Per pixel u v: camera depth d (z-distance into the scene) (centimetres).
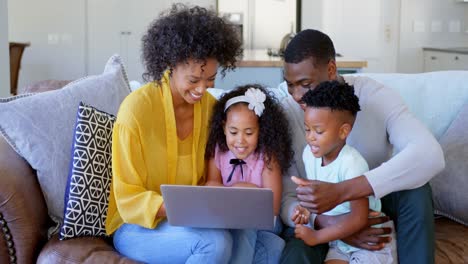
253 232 179
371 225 172
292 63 179
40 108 188
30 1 607
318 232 171
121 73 220
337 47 648
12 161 180
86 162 178
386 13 635
